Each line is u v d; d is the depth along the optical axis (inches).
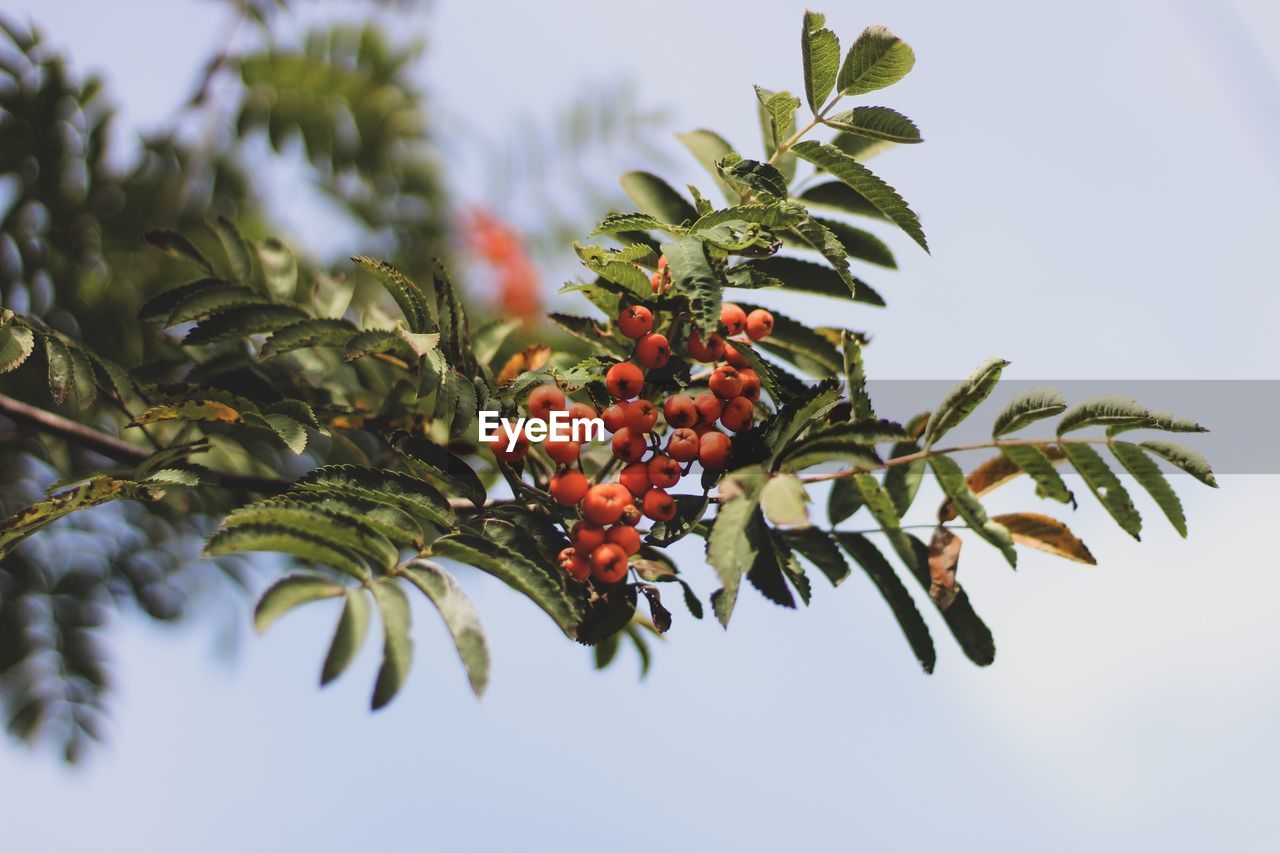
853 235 28.7
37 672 32.6
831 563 27.4
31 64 33.1
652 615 27.7
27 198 32.9
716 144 29.4
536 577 26.7
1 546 27.7
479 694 26.1
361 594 26.7
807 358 28.9
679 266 26.6
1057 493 27.7
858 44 27.6
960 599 27.4
